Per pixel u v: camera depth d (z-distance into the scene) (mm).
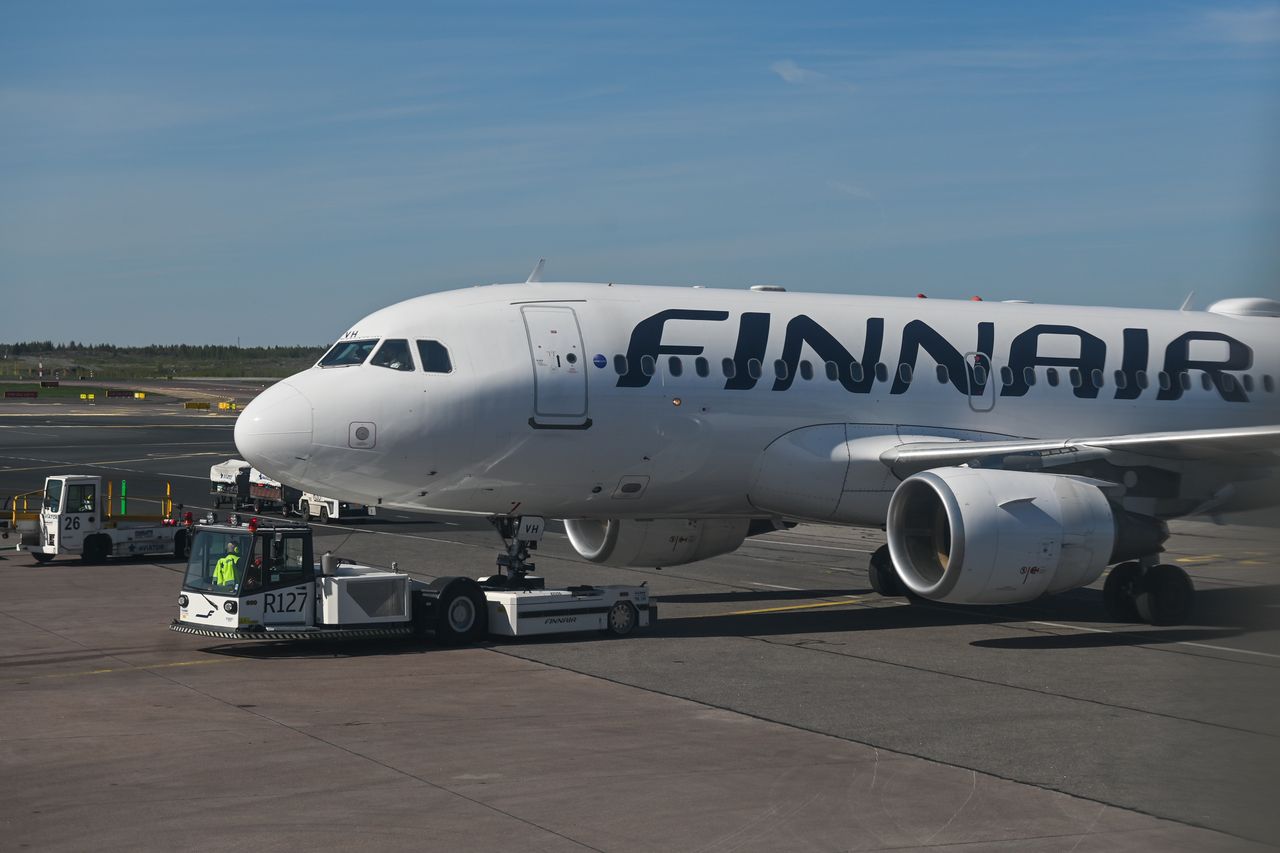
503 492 21516
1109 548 21047
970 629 22375
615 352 21922
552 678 17578
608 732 14500
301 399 20391
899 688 17188
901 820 11438
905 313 24828
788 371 23094
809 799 12023
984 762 13422
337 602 19250
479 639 20438
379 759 13242
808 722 15133
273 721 14930
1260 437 20719
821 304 24312
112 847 10500
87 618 22891
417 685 17062
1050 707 16094
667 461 22203
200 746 13766
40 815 11352
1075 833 11117
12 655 19250
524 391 21062
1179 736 14602
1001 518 20312
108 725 14719
